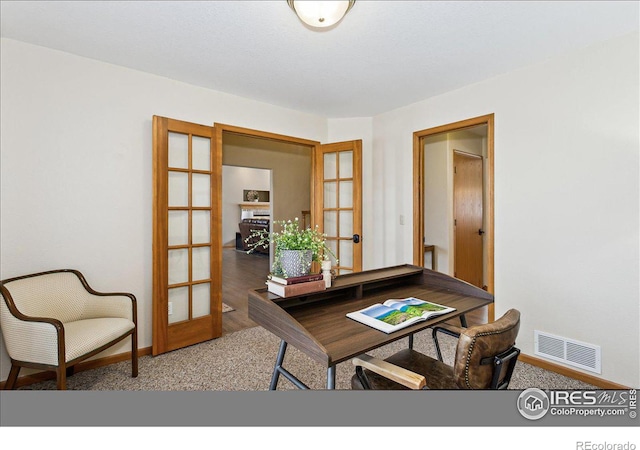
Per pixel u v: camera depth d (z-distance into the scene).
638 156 2.05
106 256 2.56
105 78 2.54
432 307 1.66
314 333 1.37
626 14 1.89
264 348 2.84
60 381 1.79
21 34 2.13
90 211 2.49
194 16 1.93
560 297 2.40
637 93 2.05
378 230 3.84
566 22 1.97
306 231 1.77
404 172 3.58
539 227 2.51
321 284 1.70
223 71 2.69
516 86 2.63
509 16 1.91
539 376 2.37
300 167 6.84
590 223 2.25
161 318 2.68
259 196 11.41
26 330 1.85
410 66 2.58
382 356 2.70
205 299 3.03
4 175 2.17
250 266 7.19
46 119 2.31
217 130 3.04
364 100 3.37
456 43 2.23
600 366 2.21
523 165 2.60
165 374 2.37
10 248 2.19
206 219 3.04
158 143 2.64
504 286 2.72
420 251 3.47
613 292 2.16
